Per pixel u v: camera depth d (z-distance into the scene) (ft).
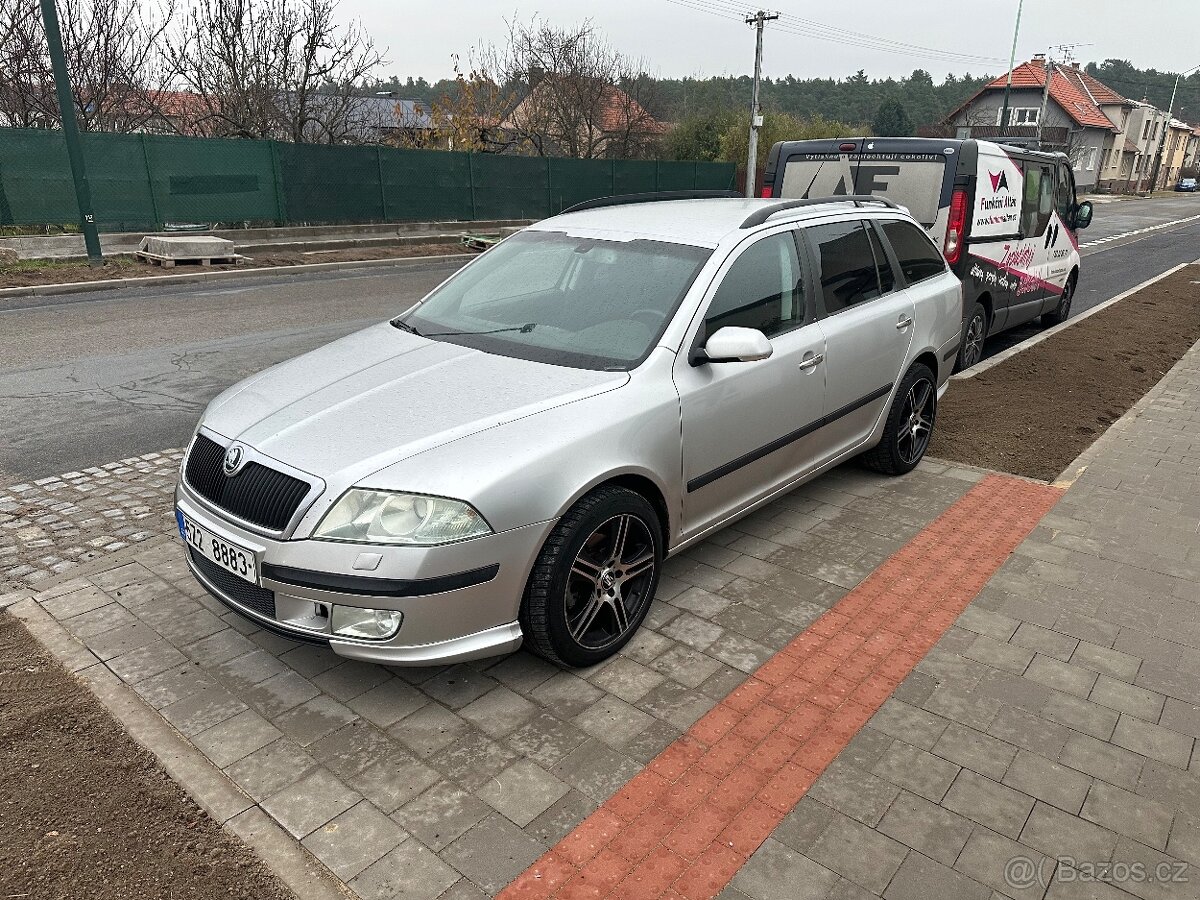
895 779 9.39
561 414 10.59
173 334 32.65
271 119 73.26
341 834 8.55
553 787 9.21
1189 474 18.57
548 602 10.33
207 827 8.63
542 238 14.70
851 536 15.46
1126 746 9.98
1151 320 38.99
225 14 69.46
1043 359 30.04
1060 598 13.30
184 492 10.99
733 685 11.05
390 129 92.58
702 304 12.37
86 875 8.03
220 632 12.01
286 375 12.15
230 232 58.49
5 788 9.07
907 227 18.08
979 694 10.89
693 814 8.87
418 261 62.18
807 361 14.11
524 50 116.47
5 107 61.31
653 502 11.92
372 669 11.25
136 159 53.42
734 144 127.75
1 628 12.01
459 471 9.64
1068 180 34.35
